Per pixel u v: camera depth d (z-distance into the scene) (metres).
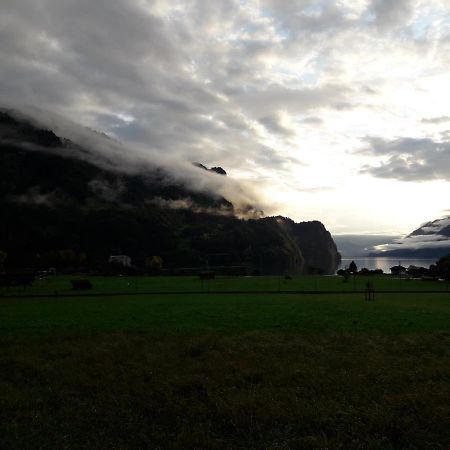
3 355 25.23
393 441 14.08
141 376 20.77
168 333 31.39
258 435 14.41
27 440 13.85
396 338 29.45
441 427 14.89
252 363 22.95
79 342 28.83
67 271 184.38
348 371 21.39
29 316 42.47
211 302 57.91
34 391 18.81
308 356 24.55
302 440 13.89
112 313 44.41
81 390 18.94
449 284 101.00
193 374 20.95
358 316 40.41
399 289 87.75
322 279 124.94
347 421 15.29
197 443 13.71
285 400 17.33
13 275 100.56
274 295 73.38
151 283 110.75
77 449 13.34
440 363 22.66
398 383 19.42
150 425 15.19
